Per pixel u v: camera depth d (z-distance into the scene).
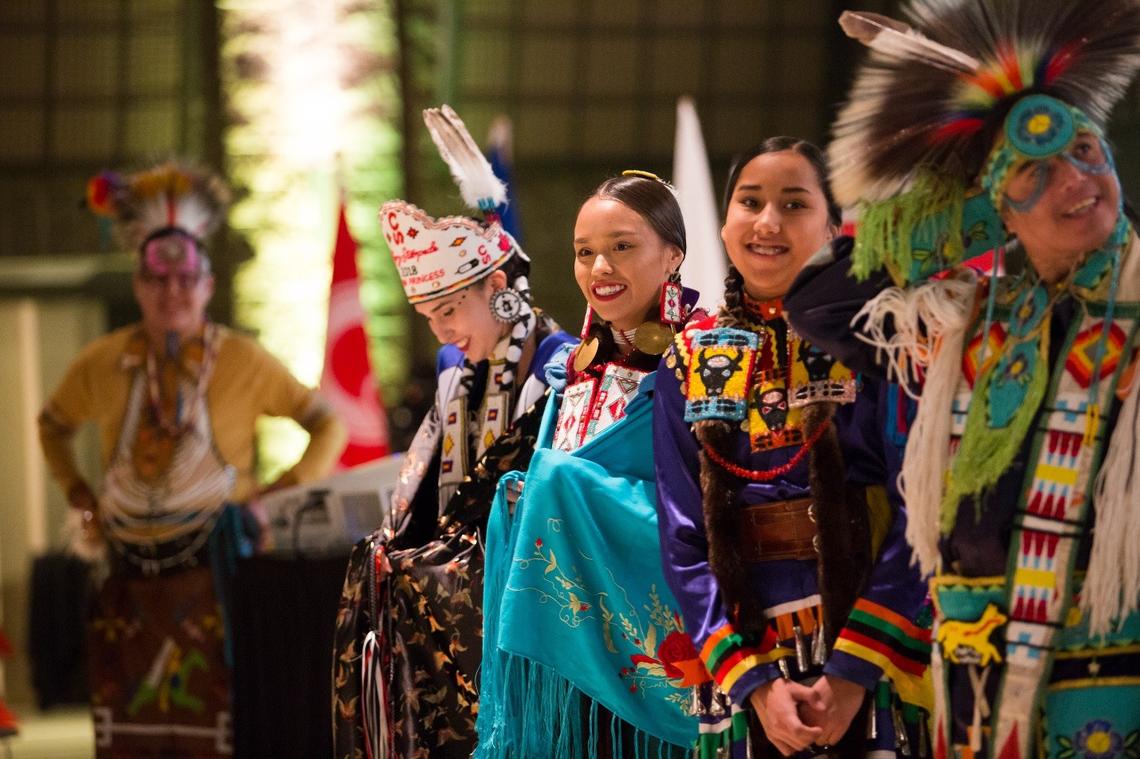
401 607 5.10
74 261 15.28
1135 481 3.36
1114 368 3.40
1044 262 3.52
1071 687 3.40
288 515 7.59
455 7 15.08
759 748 3.84
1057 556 3.40
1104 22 3.53
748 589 3.85
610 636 4.44
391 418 9.52
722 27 15.28
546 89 15.37
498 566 4.68
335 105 15.09
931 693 3.71
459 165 5.51
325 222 15.08
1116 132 9.19
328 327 9.51
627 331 4.80
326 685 7.15
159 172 8.48
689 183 7.74
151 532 8.07
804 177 4.11
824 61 15.37
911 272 3.69
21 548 14.94
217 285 15.01
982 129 3.63
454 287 5.23
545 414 4.93
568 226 15.55
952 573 3.54
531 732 4.52
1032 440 3.46
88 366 8.41
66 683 13.57
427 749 5.02
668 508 4.04
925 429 3.60
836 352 3.80
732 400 3.98
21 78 14.94
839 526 3.75
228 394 8.29
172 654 8.03
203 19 14.90
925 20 3.70
